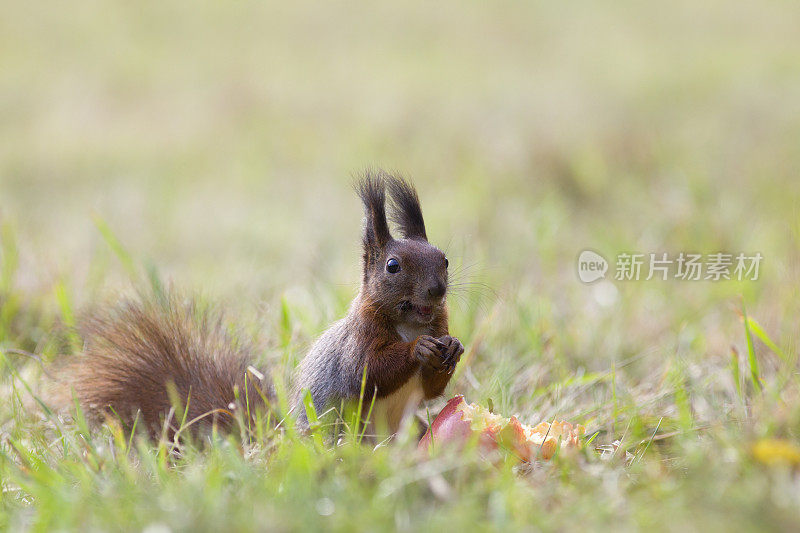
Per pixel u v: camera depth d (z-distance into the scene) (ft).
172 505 19.60
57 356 33.55
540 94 88.53
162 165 74.43
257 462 23.56
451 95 90.94
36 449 26.11
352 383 27.17
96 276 42.63
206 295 37.45
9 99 94.73
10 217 52.70
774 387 27.43
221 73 104.58
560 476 22.15
